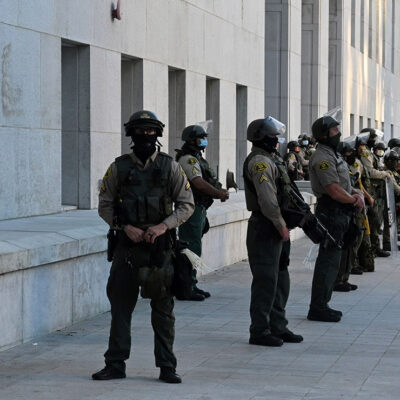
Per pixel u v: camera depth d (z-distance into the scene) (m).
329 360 8.14
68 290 9.49
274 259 8.75
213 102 19.50
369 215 15.80
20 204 11.69
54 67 12.43
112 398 6.79
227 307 10.93
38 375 7.50
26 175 11.81
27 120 11.80
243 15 20.97
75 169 13.52
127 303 7.36
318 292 10.10
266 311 8.77
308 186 21.34
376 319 10.27
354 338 9.18
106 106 13.89
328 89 35.00
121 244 7.23
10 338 8.48
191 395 6.88
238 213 15.12
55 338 8.94
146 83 15.40
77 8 12.94
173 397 6.82
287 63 26.30
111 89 14.05
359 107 39.50
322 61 30.89
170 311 7.30
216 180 11.47
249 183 8.77
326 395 6.89
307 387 7.14
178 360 8.10
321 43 30.72
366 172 14.45
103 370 7.39
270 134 8.67
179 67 16.89
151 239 7.04
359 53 39.03
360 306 11.16
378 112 45.62
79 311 9.75
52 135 12.43
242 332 9.41
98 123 13.66
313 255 10.38
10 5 11.35
